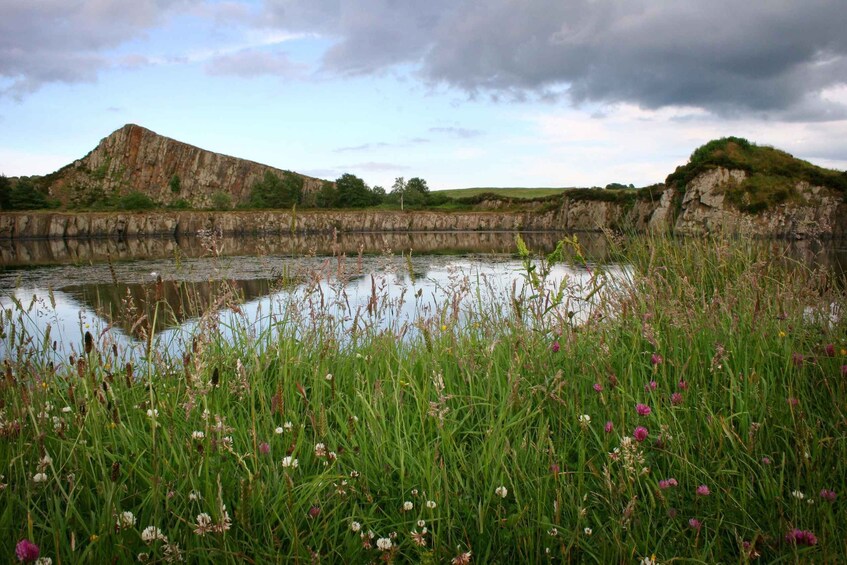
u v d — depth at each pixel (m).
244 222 113.00
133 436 3.07
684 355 4.14
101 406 3.14
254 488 2.58
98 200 172.62
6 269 31.03
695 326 4.33
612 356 4.20
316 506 2.69
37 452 2.79
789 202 47.09
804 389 3.54
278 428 3.14
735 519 2.63
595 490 2.88
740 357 3.96
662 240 7.24
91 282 21.80
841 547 2.29
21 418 2.93
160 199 197.00
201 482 2.67
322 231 113.31
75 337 7.17
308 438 3.42
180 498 2.61
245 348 5.02
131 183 199.25
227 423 3.23
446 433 3.20
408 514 2.71
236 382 3.82
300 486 2.70
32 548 1.83
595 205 91.19
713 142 57.84
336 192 154.25
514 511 2.72
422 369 4.42
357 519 2.68
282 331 4.90
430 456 2.92
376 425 3.24
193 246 65.50
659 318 4.57
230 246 58.62
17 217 99.75
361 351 5.04
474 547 2.56
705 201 50.69
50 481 2.44
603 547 2.37
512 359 3.77
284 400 3.78
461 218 121.44
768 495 2.71
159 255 44.75
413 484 2.89
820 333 4.50
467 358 4.25
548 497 2.74
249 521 2.42
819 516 2.43
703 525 2.59
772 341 4.28
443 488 2.82
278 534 2.52
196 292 5.46
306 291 5.09
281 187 160.38
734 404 3.59
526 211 121.94
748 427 3.23
